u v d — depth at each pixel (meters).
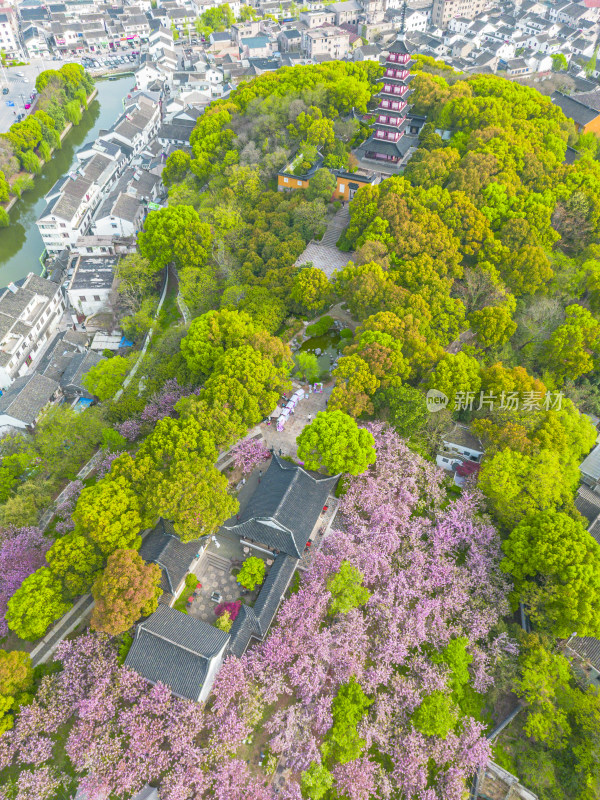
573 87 178.62
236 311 87.31
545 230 103.12
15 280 141.38
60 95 199.50
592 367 87.19
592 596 58.97
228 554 66.56
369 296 84.19
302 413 80.19
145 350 102.00
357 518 66.25
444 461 76.38
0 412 94.44
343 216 111.06
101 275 126.44
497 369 77.69
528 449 71.00
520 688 57.62
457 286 93.50
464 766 53.91
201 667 53.69
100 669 53.81
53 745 53.16
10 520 69.25
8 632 61.28
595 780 54.81
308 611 58.69
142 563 57.00
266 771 52.56
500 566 64.81
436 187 101.00
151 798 48.56
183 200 122.56
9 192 164.00
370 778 52.19
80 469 80.69
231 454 74.38
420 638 59.47
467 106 121.38
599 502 76.06
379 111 114.31
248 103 136.88
